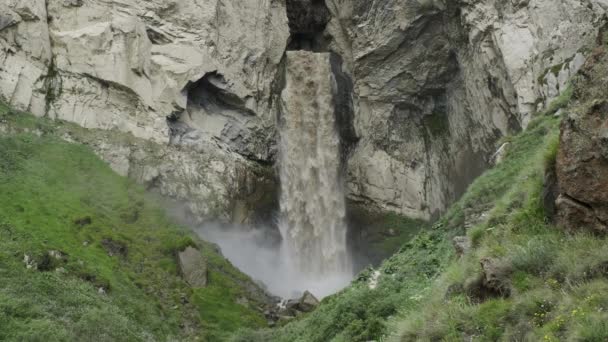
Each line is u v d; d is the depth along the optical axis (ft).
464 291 35.01
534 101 112.37
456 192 144.25
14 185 95.61
